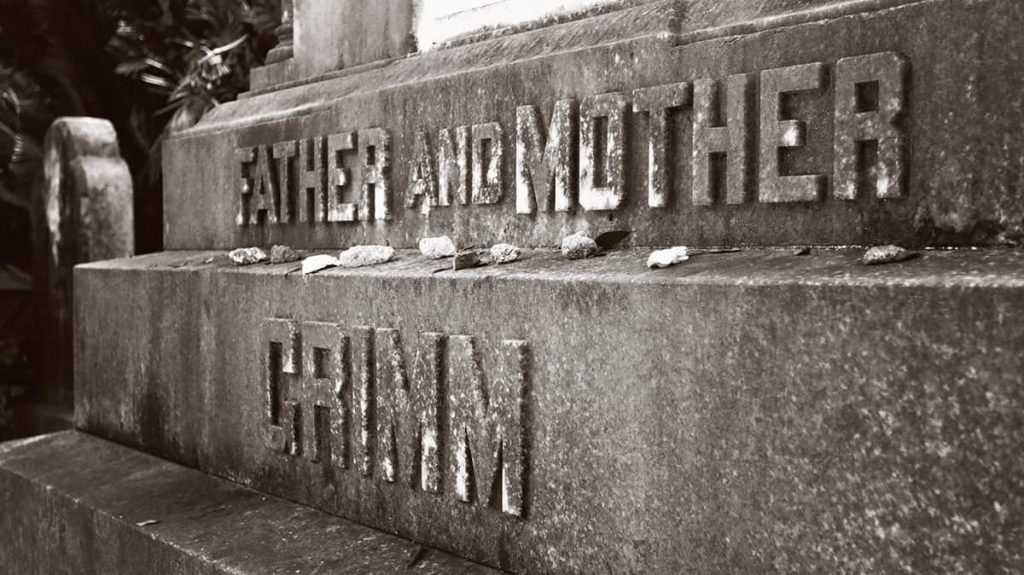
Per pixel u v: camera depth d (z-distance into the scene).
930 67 1.66
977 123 1.60
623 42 2.16
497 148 2.43
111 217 6.13
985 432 1.42
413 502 2.40
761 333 1.67
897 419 1.51
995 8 1.58
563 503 2.02
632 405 1.88
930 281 1.48
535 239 2.37
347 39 3.34
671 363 1.81
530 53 2.46
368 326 2.52
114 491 3.20
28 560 3.52
